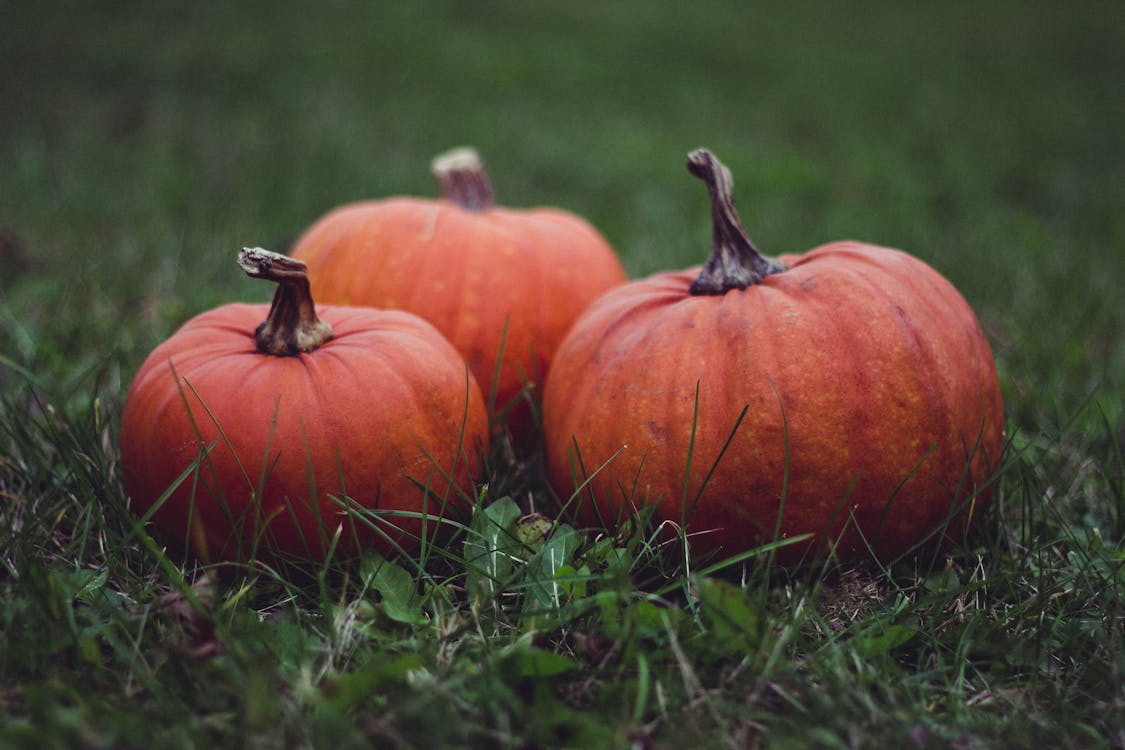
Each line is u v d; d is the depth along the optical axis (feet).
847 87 35.29
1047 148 25.73
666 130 27.04
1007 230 17.04
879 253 7.11
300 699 5.02
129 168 19.01
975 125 28.94
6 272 12.87
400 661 5.11
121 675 5.29
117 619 5.49
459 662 5.32
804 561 6.52
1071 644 5.77
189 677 5.21
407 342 6.89
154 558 6.53
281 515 6.29
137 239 14.49
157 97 25.73
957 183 21.11
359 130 24.04
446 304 8.58
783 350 6.32
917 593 6.50
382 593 6.00
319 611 6.12
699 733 4.91
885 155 24.06
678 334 6.66
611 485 6.71
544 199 19.45
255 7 40.32
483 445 7.34
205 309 11.09
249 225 15.51
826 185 20.81
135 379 6.98
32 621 5.41
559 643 5.88
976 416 6.69
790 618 5.80
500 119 26.96
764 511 6.33
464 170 9.91
